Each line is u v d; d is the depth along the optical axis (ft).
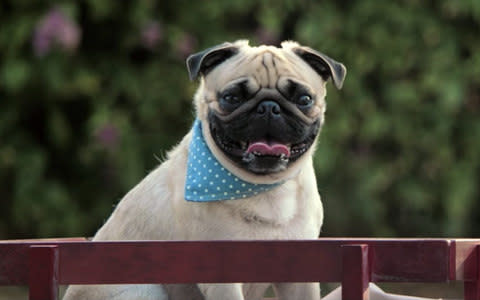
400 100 38.47
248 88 17.80
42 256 15.06
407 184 39.47
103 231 20.84
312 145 18.71
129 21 37.93
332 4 38.37
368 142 39.19
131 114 38.29
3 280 15.35
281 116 17.67
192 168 18.28
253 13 39.24
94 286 19.88
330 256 14.90
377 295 18.90
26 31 36.91
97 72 37.99
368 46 38.32
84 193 38.96
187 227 18.34
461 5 38.27
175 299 19.48
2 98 38.42
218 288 17.65
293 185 18.39
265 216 18.04
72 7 36.86
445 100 38.06
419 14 38.70
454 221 40.16
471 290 15.42
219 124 17.98
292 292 19.15
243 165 17.66
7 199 39.01
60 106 38.68
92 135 37.22
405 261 14.93
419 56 38.60
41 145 39.11
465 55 39.65
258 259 15.05
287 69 18.20
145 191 19.95
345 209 38.65
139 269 15.21
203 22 38.52
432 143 38.91
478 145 39.37
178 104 38.29
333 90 37.76
